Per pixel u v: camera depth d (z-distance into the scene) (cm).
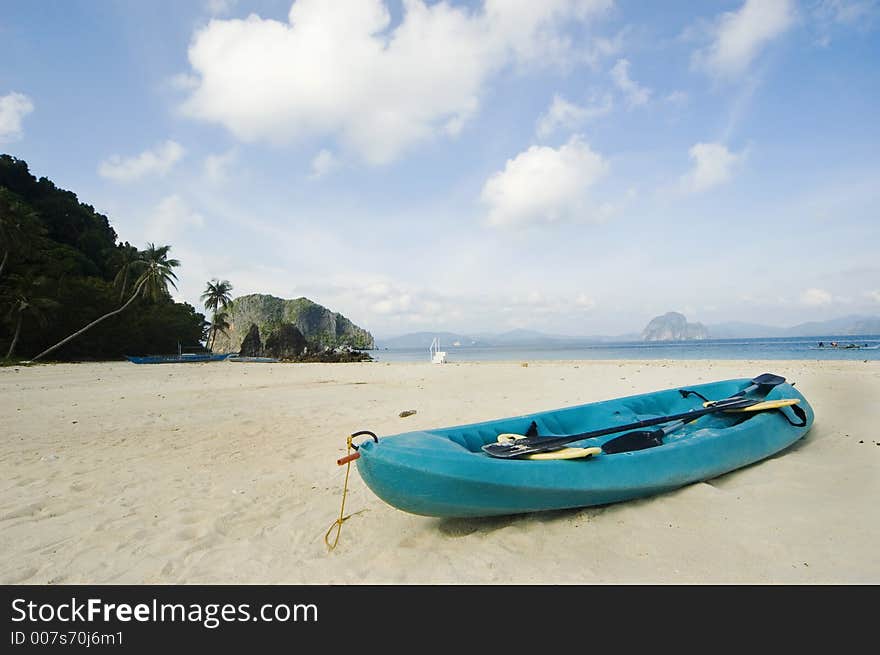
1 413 1067
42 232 4419
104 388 1623
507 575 323
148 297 5434
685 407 673
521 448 412
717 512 384
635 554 333
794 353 4069
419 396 1243
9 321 3878
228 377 2158
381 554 368
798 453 534
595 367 2106
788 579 291
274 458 660
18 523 440
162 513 462
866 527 340
